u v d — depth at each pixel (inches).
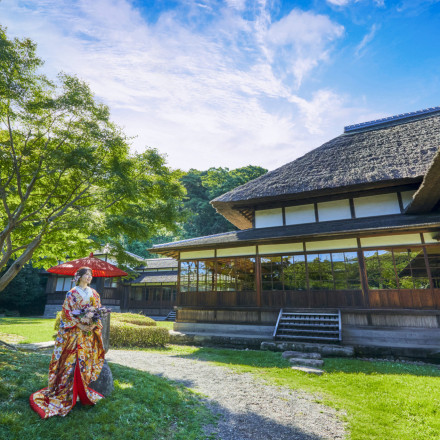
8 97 262.4
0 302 1106.1
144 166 334.6
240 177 1398.9
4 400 120.5
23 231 338.0
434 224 336.8
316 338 362.0
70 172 299.6
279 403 175.3
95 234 305.7
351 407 169.9
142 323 486.9
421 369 266.1
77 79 293.1
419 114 561.0
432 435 133.0
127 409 136.7
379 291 374.3
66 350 127.5
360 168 458.6
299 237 412.5
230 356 326.6
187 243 524.7
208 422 144.0
